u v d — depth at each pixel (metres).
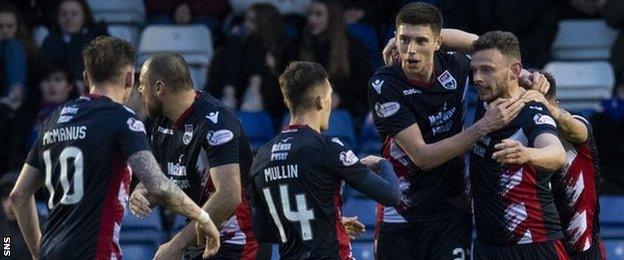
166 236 25.42
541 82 18.02
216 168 17.17
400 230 18.77
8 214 21.77
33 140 26.73
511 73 17.61
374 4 29.64
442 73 18.30
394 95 18.19
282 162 16.98
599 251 19.36
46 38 28.06
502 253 18.02
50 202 16.39
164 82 17.25
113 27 30.17
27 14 29.75
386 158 18.72
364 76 27.55
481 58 17.62
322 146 16.92
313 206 16.92
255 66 27.66
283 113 27.91
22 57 27.72
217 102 17.62
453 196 18.59
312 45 27.47
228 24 30.28
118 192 16.19
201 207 17.55
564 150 17.69
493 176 17.86
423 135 18.41
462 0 28.09
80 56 27.83
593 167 19.00
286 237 17.16
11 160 26.56
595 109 28.33
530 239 17.86
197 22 30.42
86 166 16.09
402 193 18.62
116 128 16.09
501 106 17.47
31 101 27.56
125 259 24.80
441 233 18.61
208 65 28.52
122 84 16.44
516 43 17.67
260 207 17.38
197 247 18.02
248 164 17.88
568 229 19.00
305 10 29.98
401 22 17.88
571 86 28.77
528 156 16.91
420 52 17.80
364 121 27.62
